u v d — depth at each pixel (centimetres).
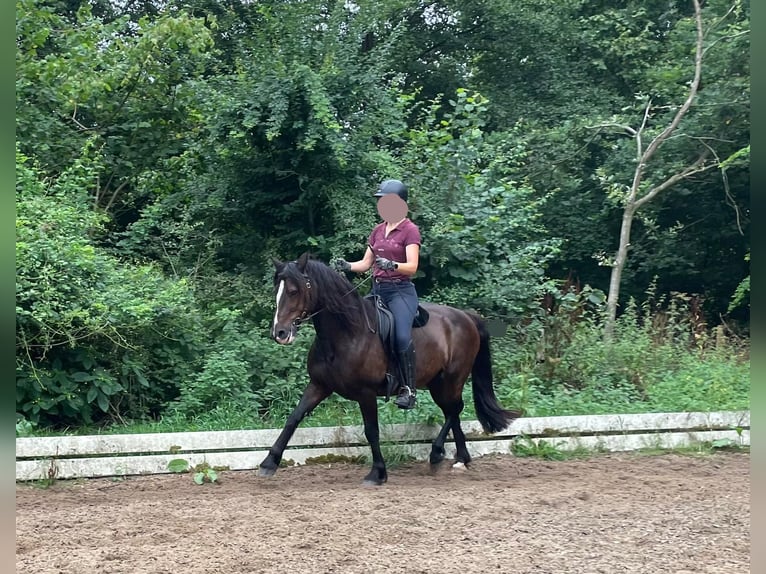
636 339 1102
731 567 446
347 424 830
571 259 1727
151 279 924
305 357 949
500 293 1032
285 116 1020
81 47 1176
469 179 1084
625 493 641
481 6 1978
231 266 1183
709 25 1415
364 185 1099
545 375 1009
